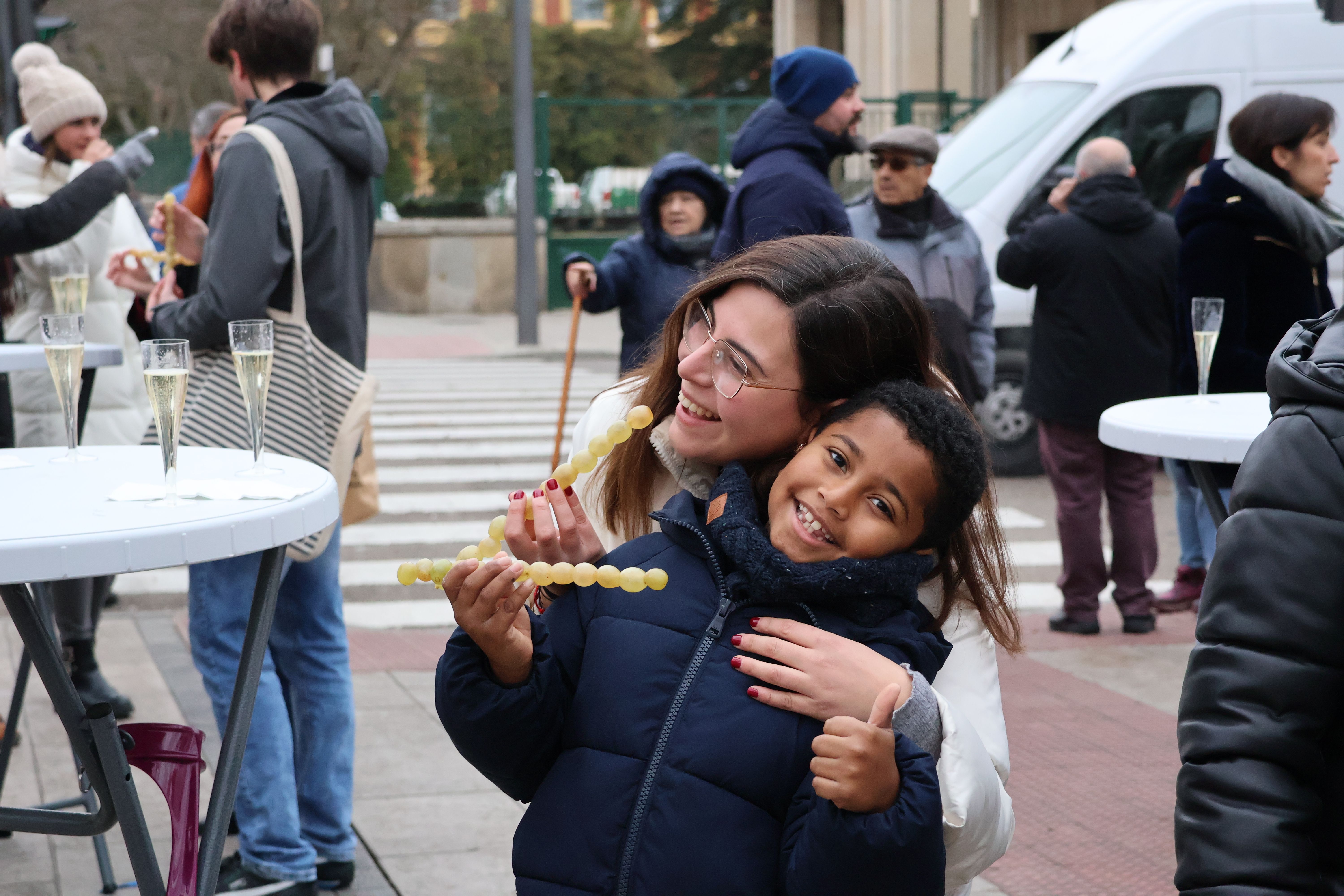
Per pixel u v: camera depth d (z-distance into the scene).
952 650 1.67
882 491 1.47
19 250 3.80
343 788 3.00
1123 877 3.13
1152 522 5.25
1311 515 1.36
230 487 2.09
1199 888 1.38
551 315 18.95
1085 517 5.15
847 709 1.44
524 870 1.53
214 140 3.20
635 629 1.56
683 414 1.66
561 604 1.65
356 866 3.12
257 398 2.30
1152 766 3.83
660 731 1.50
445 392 11.66
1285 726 1.36
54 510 1.93
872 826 1.35
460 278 19.28
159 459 2.48
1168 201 7.98
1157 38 7.96
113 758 1.96
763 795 1.45
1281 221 4.27
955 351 5.35
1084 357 5.02
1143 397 5.06
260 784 2.78
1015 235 7.32
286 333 2.85
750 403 1.59
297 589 2.97
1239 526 1.41
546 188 18.92
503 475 8.30
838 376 1.58
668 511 1.62
